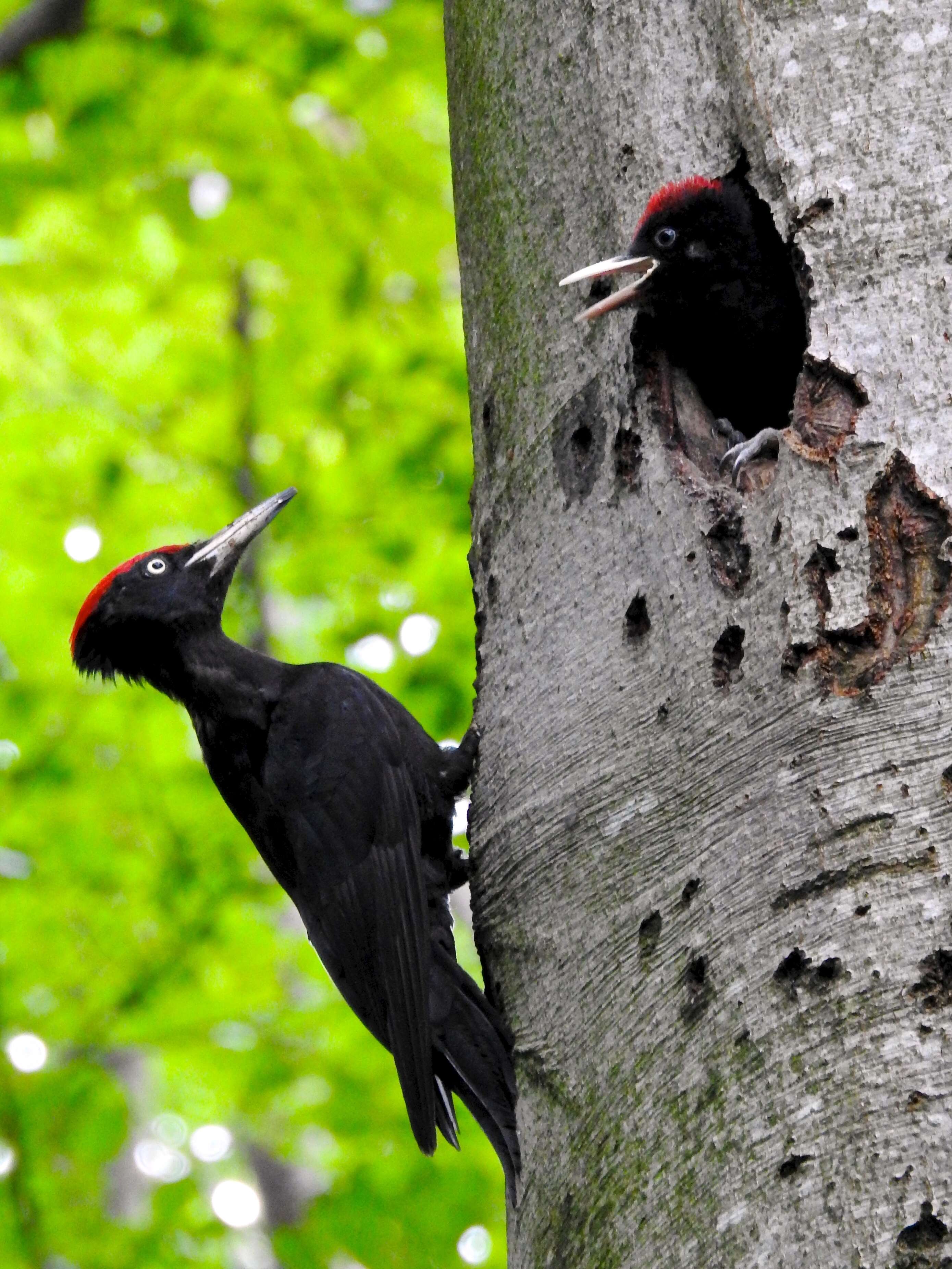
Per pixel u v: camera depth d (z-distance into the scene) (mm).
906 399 6324
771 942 5656
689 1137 5609
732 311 8320
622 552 7020
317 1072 14680
